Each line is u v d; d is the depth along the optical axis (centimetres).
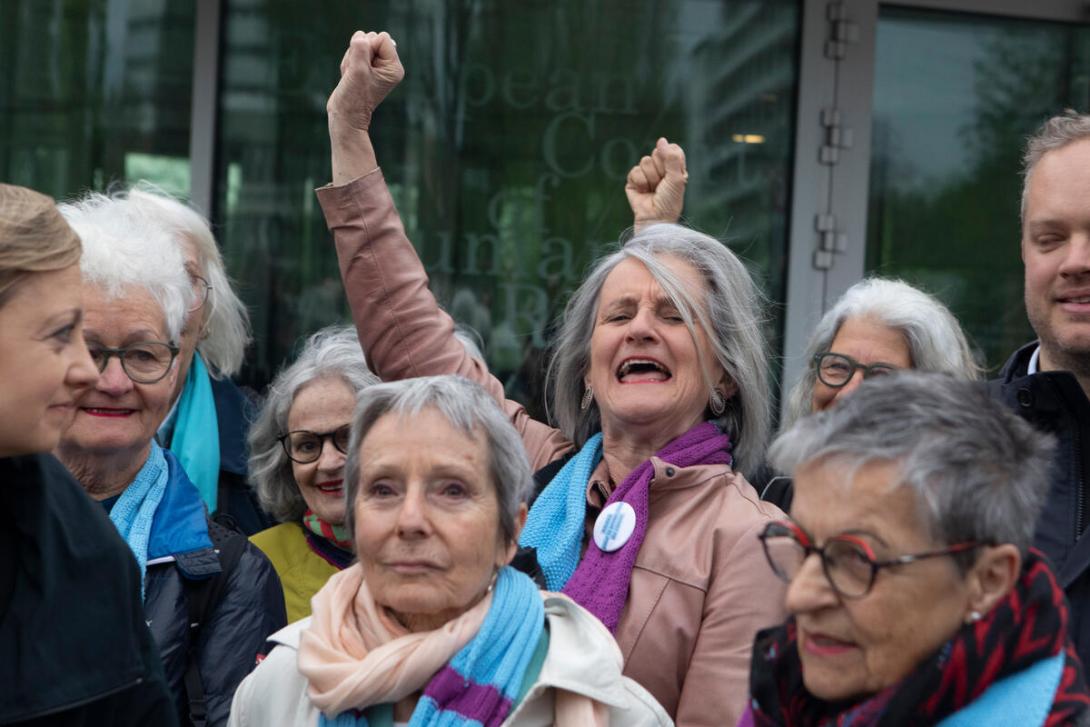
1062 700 139
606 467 244
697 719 205
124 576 174
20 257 153
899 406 145
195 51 449
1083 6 474
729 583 213
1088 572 205
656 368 237
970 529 141
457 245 460
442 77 458
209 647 223
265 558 238
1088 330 220
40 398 156
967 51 473
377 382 276
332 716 180
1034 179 230
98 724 174
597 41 460
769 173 466
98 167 450
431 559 182
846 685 145
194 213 303
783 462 153
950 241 475
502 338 461
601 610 214
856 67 464
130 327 227
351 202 254
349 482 192
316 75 456
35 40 447
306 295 458
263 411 287
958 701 139
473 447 187
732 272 246
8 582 163
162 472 239
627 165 463
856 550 142
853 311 275
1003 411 149
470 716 176
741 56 464
